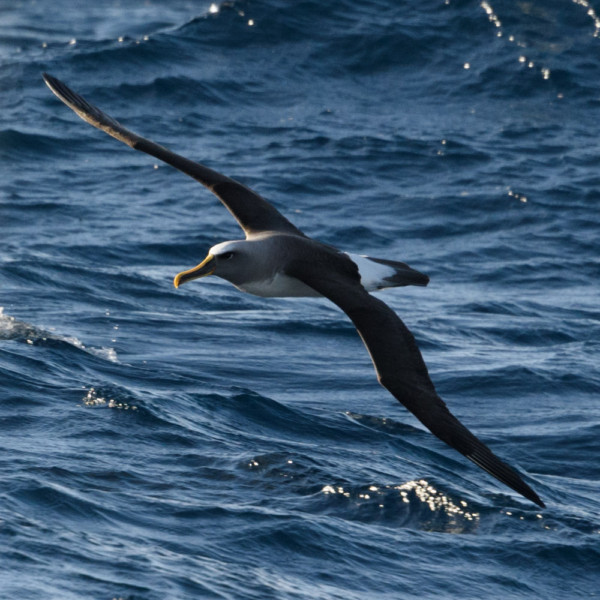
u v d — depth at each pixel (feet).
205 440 41.65
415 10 150.10
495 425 52.16
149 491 36.11
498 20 146.82
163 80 133.08
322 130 122.72
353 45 143.33
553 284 86.07
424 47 143.02
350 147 117.19
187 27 145.38
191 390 49.55
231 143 118.93
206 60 139.95
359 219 99.91
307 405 51.26
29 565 28.73
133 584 28.55
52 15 181.16
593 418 53.21
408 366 27.55
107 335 60.03
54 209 95.81
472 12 148.46
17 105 125.70
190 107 128.77
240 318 67.00
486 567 34.50
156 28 174.60
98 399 44.29
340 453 43.01
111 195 101.60
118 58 138.41
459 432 26.43
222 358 58.29
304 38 144.15
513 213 102.32
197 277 30.40
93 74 135.54
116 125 35.60
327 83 137.49
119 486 36.17
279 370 57.11
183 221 95.09
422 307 76.23
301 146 117.70
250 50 142.31
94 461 38.04
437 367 60.23
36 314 62.85
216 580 29.86
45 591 27.43
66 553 29.76
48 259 76.38
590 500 43.11
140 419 42.57
